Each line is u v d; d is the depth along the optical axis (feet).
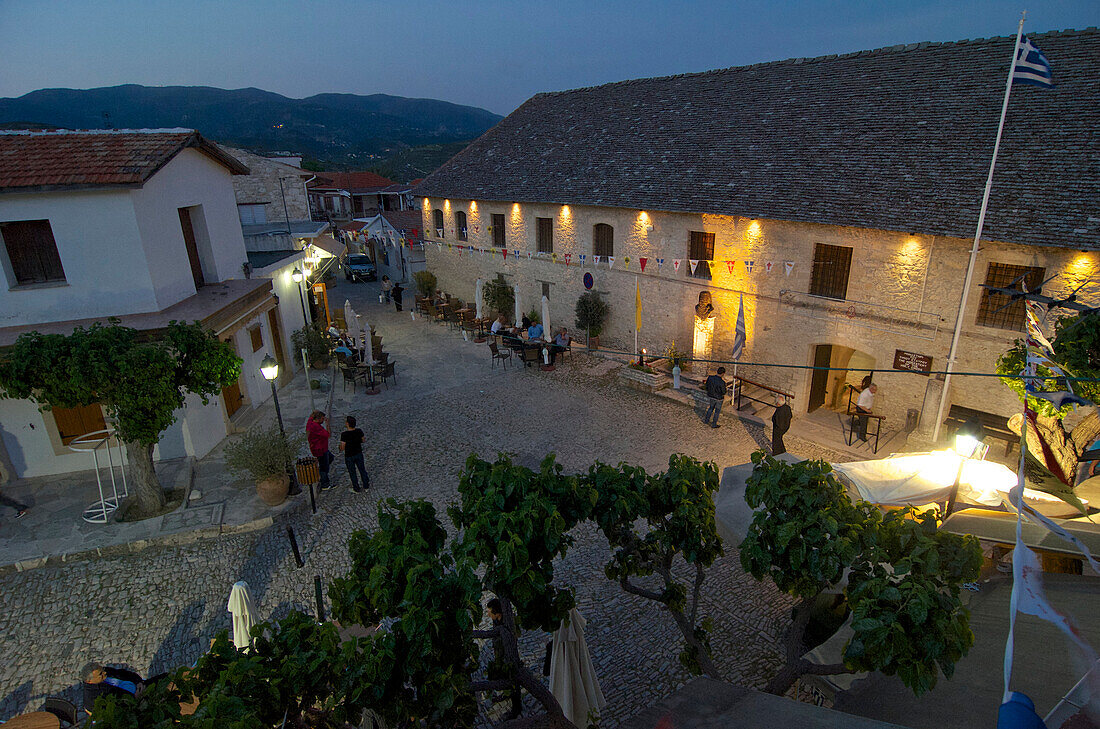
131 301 42.88
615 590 32.45
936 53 53.31
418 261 118.42
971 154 44.09
